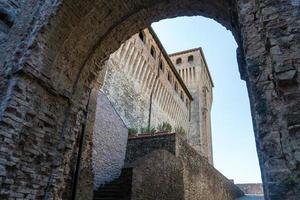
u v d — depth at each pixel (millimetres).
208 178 15797
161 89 24438
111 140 10898
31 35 4434
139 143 13125
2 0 5625
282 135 2057
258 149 2270
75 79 5164
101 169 9797
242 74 3240
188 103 33000
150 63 22141
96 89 7012
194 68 36188
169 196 9906
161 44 24406
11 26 5625
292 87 2182
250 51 2580
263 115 2223
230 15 3734
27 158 3914
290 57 2287
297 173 1858
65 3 4477
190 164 13211
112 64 16750
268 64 2404
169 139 12445
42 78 4320
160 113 23703
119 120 11844
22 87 4035
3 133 3611
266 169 2018
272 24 2529
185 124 30750
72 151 5109
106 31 5445
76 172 5191
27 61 4109
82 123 5449
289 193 1830
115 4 5059
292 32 2391
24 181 3811
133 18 5531
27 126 3996
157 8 5398
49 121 4426
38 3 4957
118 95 16938
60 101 4750
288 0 2582
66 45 4801
